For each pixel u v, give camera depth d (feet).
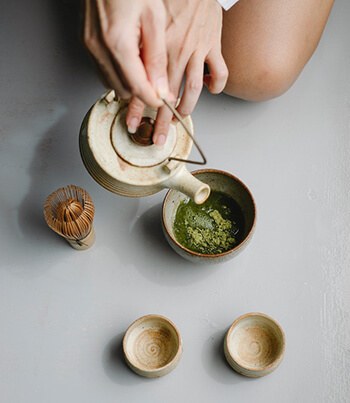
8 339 2.84
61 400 2.75
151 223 3.04
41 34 3.46
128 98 2.27
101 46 2.11
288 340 2.85
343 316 2.90
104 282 2.94
